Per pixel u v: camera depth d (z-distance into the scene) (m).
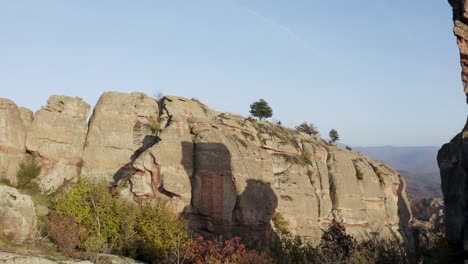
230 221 49.25
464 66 29.70
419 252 64.56
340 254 36.09
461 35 29.58
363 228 73.12
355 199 74.25
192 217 47.31
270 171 60.38
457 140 45.28
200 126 53.16
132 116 54.69
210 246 34.59
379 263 34.41
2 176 44.12
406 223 87.19
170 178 46.41
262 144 64.69
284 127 75.56
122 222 40.00
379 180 84.38
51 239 35.53
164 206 42.41
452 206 44.97
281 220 59.47
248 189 53.00
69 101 52.44
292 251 48.16
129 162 51.97
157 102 58.84
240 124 62.41
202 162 49.28
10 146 45.50
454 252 43.62
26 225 32.44
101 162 51.19
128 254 38.28
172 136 49.16
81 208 40.19
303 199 64.88
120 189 46.38
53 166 48.50
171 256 36.03
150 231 39.41
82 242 36.69
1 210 31.27
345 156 79.94
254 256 33.44
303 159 70.88
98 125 52.78
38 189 46.22
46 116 49.69
